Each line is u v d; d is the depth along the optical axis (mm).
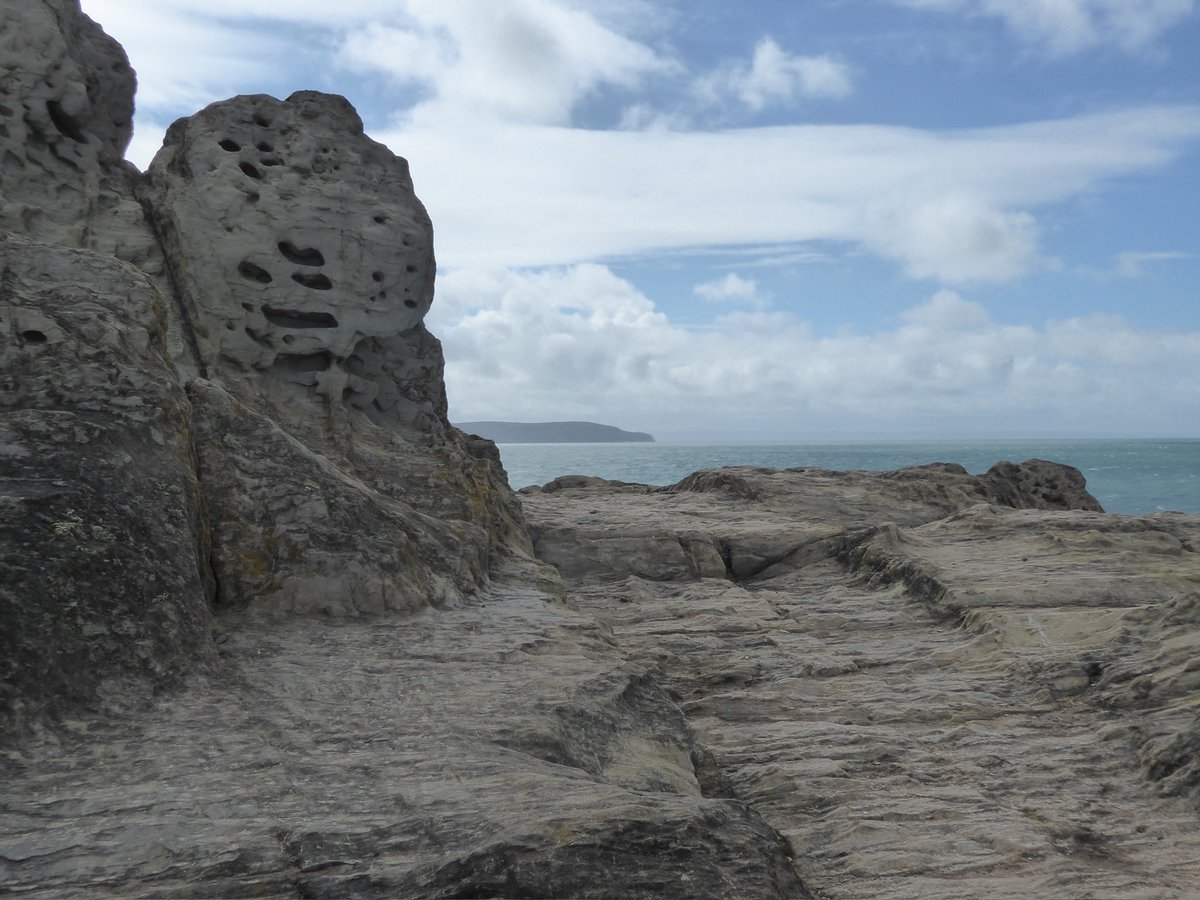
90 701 4598
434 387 12695
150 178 11258
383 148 12445
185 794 3797
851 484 17703
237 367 10641
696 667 8289
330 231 11383
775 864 3588
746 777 5734
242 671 5559
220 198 10859
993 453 153750
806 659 8328
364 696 5301
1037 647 8039
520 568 9695
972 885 4277
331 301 11219
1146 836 4832
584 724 5281
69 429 5836
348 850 3365
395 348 12383
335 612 6914
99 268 7203
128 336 6750
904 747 6195
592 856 3238
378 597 7117
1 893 3014
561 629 7125
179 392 7016
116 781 3918
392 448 11039
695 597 11133
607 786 4031
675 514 14867
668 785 5078
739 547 12938
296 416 10625
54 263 7004
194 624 5445
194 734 4496
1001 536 12664
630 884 3168
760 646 8898
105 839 3377
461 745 4562
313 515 7289
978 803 5258
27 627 4586
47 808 3627
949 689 7418
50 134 10289
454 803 3766
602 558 12492
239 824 3543
